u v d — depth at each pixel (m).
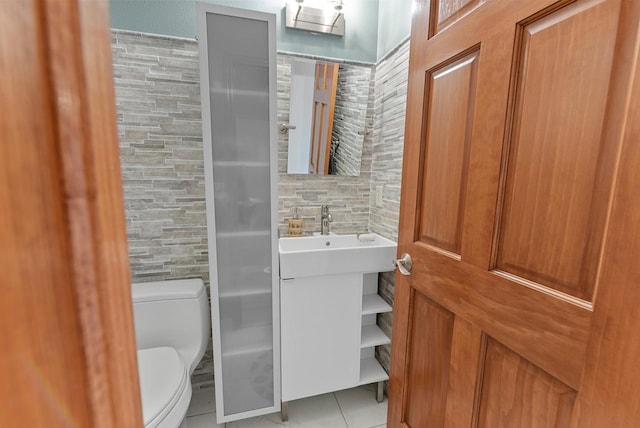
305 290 1.33
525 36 0.58
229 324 1.30
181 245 1.49
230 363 1.32
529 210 0.59
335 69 1.61
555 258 0.54
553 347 0.54
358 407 1.50
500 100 0.63
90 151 0.21
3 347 0.17
